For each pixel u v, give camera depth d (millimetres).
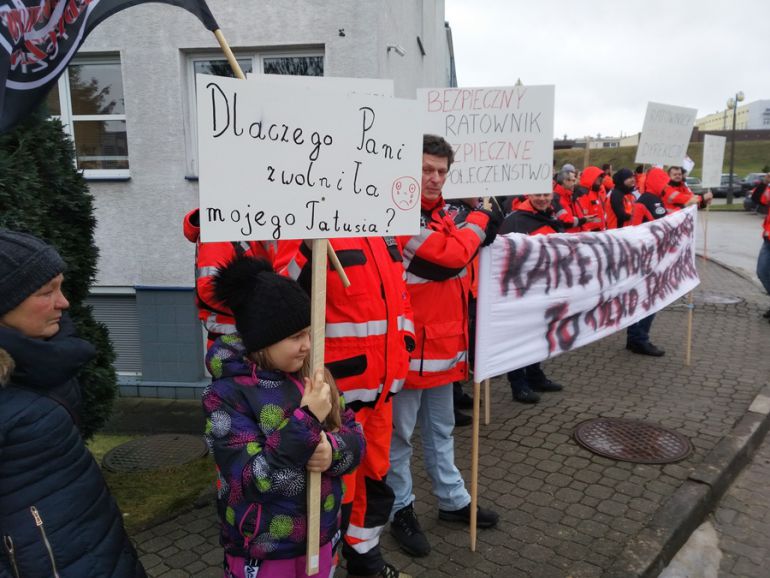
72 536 1643
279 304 1705
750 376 5691
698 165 54688
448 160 2770
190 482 3914
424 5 9039
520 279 3205
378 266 2359
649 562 2914
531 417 4762
